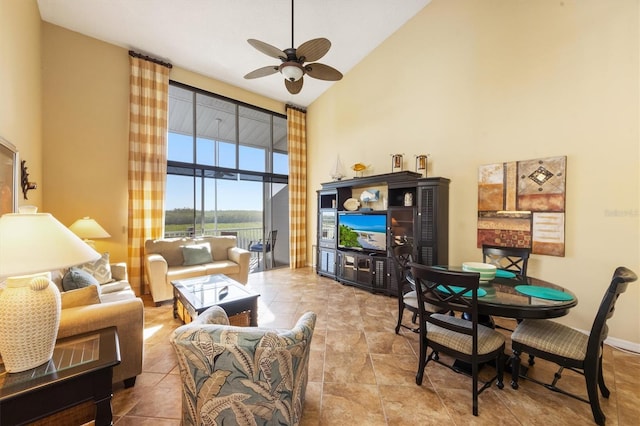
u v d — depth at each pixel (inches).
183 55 164.6
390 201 157.6
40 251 42.0
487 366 83.4
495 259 122.0
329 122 215.6
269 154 225.1
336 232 187.0
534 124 113.3
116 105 153.4
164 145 165.3
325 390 72.1
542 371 80.9
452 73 140.3
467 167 134.8
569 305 65.4
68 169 140.3
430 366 83.5
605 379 76.5
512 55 119.6
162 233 164.9
